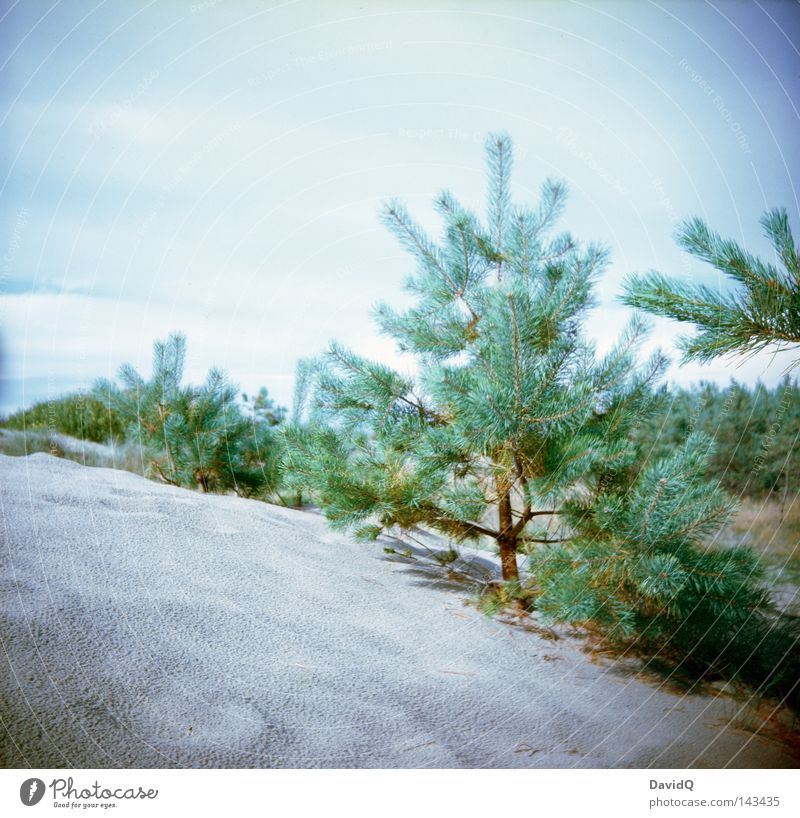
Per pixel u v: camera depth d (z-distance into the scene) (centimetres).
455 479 310
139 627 226
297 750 183
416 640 258
